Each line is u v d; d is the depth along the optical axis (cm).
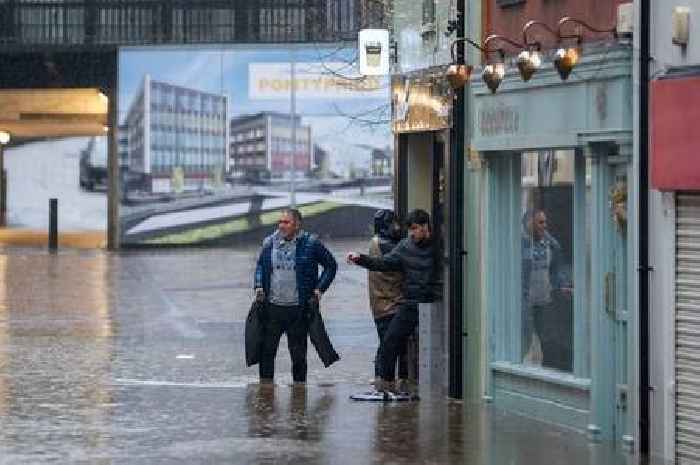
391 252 2916
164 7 8969
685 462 2100
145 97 8950
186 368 3391
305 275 3012
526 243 2619
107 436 2348
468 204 2747
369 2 4269
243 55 8938
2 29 8912
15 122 9594
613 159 2269
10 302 5138
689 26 2041
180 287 5834
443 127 2905
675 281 2108
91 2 8925
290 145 8988
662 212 2123
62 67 9156
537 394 2548
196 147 9000
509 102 2544
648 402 2169
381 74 3462
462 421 2508
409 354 3109
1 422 2488
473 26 2736
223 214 9012
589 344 2392
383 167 8975
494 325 2681
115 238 8900
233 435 2361
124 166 8944
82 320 4547
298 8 8856
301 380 3070
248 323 3038
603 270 2308
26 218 10831
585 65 2281
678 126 2052
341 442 2300
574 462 2131
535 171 2584
